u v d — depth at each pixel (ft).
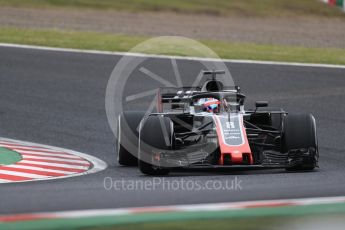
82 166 126.93
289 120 113.60
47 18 342.85
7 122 167.02
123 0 424.46
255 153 115.75
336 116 169.89
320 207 77.30
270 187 91.76
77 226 69.00
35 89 197.36
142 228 68.54
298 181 98.17
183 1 434.30
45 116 171.83
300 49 264.93
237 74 215.72
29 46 250.57
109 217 72.84
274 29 343.46
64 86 200.44
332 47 281.54
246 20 377.50
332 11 423.64
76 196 85.97
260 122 123.95
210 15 391.65
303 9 426.10
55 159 132.87
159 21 354.54
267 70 221.46
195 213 74.79
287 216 73.20
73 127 162.91
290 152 109.60
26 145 146.82
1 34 272.72
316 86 201.77
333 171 112.57
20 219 71.67
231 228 68.59
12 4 385.91
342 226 69.05
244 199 82.79
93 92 195.31
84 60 231.91
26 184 106.73
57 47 250.78
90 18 352.90
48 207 78.48
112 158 136.05
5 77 209.36
